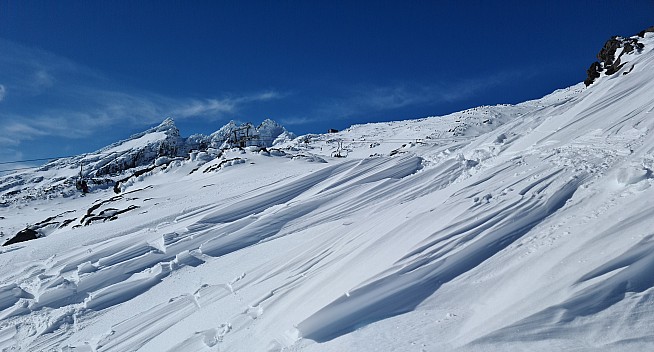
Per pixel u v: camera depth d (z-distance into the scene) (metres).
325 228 15.04
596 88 25.55
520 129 23.59
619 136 12.12
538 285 5.52
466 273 6.83
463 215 8.57
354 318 6.35
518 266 6.36
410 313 6.18
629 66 25.70
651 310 4.49
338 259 10.05
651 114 12.96
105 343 9.98
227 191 27.86
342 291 7.23
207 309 10.31
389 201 16.64
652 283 4.83
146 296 12.80
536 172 10.33
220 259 14.85
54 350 10.28
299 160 43.59
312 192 22.20
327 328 6.29
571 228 6.80
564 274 5.48
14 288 13.85
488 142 23.52
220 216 19.69
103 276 14.23
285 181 26.31
